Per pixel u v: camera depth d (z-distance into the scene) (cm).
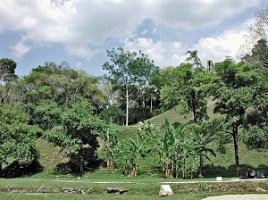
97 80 10056
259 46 4922
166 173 4684
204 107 5969
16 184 3631
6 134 5294
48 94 8238
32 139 5416
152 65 9188
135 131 6625
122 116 9531
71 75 9381
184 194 3178
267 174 4366
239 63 4359
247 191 3331
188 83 5728
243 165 5094
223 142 4409
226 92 4122
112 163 5303
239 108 4072
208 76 5422
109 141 5403
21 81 8706
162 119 8269
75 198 2869
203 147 4572
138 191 3319
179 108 6369
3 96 8256
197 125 4678
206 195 3095
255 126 3928
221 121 4278
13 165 5659
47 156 5866
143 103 10288
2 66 11125
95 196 3030
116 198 2886
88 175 5038
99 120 5328
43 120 6900
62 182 3744
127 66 8844
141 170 5088
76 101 8688
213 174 4716
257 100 3947
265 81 4116
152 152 5578
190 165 4950
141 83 9306
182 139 4656
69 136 5144
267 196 3000
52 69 9556
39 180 4066
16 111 5947
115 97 10369
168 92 6122
